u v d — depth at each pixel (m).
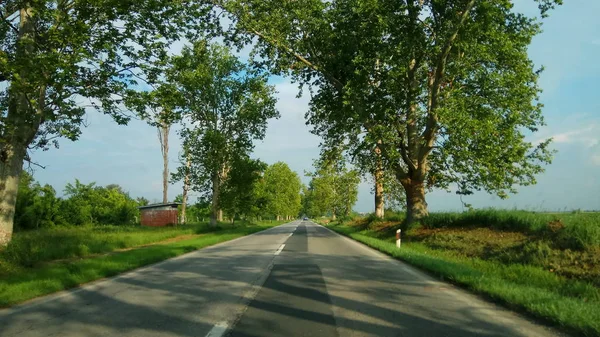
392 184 32.56
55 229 29.83
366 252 17.97
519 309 7.43
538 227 15.12
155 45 14.85
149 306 7.71
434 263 12.41
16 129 13.26
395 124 22.77
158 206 43.75
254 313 7.18
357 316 6.99
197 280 10.59
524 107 21.00
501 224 18.02
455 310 7.41
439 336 5.92
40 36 13.38
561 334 6.02
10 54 12.53
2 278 10.23
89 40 13.83
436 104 20.91
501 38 19.33
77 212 38.38
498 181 20.25
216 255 16.75
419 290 9.25
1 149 13.92
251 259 15.18
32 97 12.74
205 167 40.66
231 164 41.84
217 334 5.96
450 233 19.98
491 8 18.12
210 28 20.78
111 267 12.28
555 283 9.88
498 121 19.80
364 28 20.28
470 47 19.88
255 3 21.84
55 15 12.42
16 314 7.14
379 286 9.71
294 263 13.94
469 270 10.95
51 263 13.57
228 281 10.41
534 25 20.38
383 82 21.59
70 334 5.97
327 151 27.73
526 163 20.81
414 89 21.34
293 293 8.89
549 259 11.86
